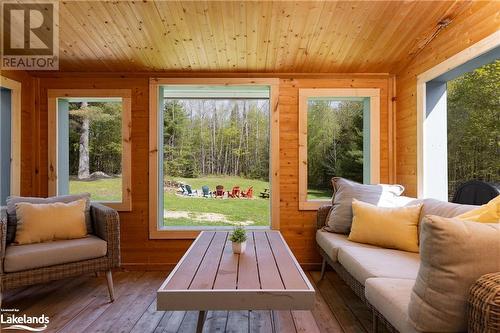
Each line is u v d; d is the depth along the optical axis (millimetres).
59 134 3211
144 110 3162
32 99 3129
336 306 2271
